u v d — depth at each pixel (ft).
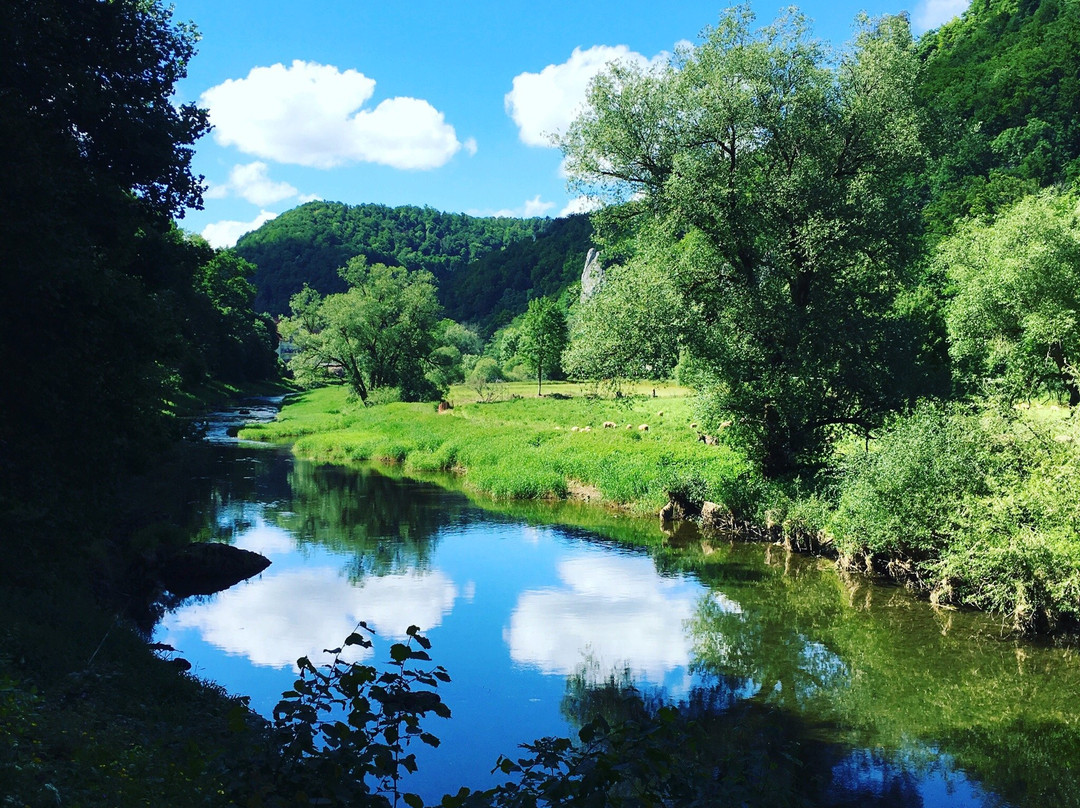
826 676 45.68
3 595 37.55
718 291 79.51
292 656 47.98
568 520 88.38
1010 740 37.83
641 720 13.64
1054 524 49.96
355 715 14.35
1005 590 53.42
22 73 44.04
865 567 65.82
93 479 46.55
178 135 55.21
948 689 43.57
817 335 74.33
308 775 14.16
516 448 123.24
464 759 36.68
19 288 38.29
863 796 32.78
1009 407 59.82
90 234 48.32
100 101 48.39
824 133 73.72
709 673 46.29
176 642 50.08
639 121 76.69
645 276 75.36
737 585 63.46
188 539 71.87
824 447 81.15
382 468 126.82
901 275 79.36
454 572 67.56
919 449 60.39
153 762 22.61
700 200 73.10
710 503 84.74
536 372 305.73
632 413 164.45
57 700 27.27
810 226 71.00
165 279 59.06
